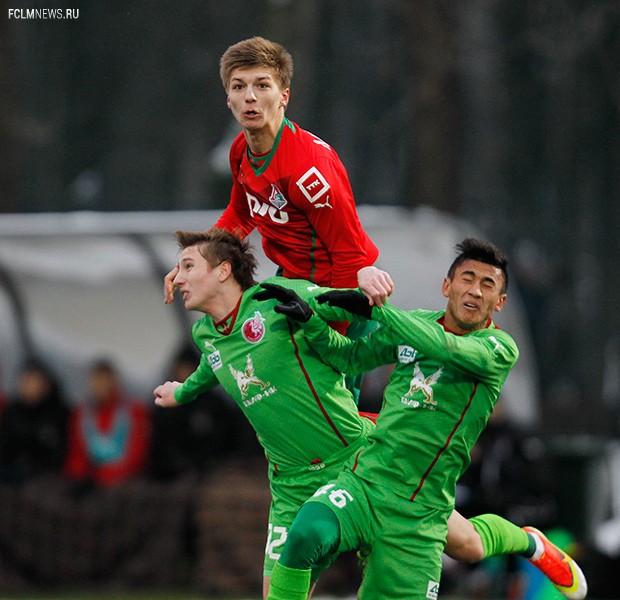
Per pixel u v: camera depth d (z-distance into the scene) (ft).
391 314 69.82
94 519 141.59
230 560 139.54
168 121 362.33
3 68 224.53
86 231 159.22
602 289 343.26
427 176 225.15
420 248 157.69
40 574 141.90
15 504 142.51
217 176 171.12
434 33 226.17
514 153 353.92
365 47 331.98
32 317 163.73
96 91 357.20
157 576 141.08
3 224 160.66
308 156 71.46
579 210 349.41
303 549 69.97
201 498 141.28
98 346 164.25
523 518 133.39
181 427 144.05
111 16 350.02
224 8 350.43
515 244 358.02
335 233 72.18
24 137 300.81
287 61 71.92
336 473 73.56
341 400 73.36
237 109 71.05
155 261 160.25
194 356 145.48
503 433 135.33
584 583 82.23
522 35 289.53
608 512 151.64
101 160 361.71
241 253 73.36
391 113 307.99
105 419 145.18
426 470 71.77
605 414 264.31
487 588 136.46
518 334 169.99
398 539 71.67
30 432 145.79
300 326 72.02
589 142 335.06
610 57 288.51
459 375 71.20
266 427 73.77
